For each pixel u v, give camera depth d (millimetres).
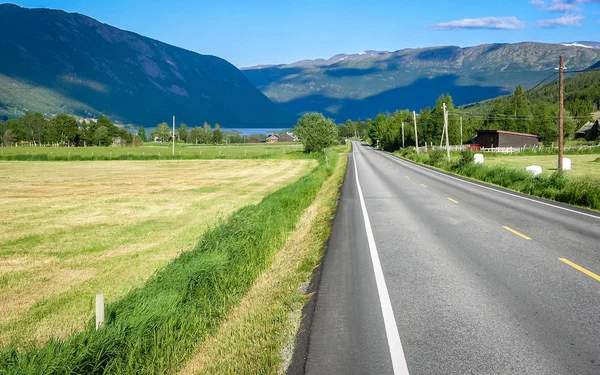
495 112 116500
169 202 26453
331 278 9289
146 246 14938
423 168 50062
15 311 9125
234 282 8836
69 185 36750
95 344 5422
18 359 5059
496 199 22141
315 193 26578
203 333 6852
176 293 7203
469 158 43750
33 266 12492
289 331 6621
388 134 120125
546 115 104438
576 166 50125
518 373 5215
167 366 5770
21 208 24031
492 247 11664
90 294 10117
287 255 11695
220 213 22047
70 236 16688
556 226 14648
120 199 27875
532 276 8984
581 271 9281
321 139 93250
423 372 5289
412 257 10812
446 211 18281
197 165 63781
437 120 101875
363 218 16938
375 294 8156
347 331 6547
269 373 5391
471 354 5707
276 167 59719
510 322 6688
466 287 8383
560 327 6465
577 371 5234
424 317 6980
